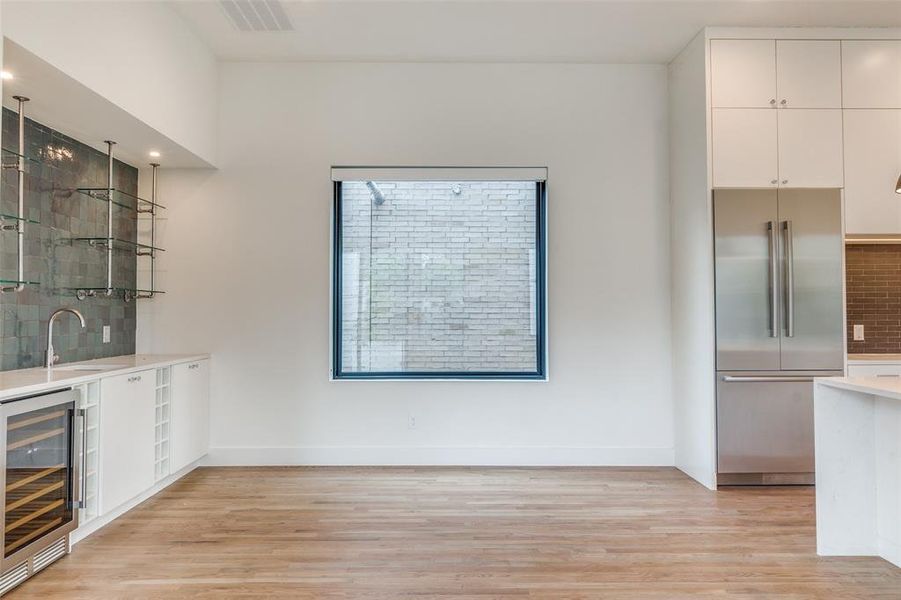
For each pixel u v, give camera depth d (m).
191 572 2.51
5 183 2.96
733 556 2.68
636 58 4.20
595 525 3.06
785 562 2.62
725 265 3.69
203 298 4.22
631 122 4.28
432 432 4.23
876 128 3.77
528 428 4.23
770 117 3.74
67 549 2.68
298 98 4.26
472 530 2.99
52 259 3.31
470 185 4.31
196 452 3.99
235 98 4.25
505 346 4.30
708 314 3.70
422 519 3.14
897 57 3.78
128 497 3.15
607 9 3.52
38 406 2.46
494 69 4.27
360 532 2.96
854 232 3.74
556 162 4.27
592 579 2.45
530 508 3.31
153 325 4.20
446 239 4.33
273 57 4.18
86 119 3.14
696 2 3.45
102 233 3.78
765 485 3.73
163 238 4.22
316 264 4.24
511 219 4.32
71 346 3.47
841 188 3.75
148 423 3.36
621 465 4.21
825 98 3.77
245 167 4.24
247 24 3.70
